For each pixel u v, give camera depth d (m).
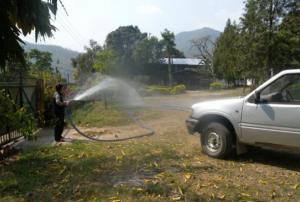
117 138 10.66
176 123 13.22
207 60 78.50
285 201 5.11
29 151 8.75
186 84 81.75
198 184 5.78
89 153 8.23
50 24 5.19
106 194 5.41
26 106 12.53
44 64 47.44
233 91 47.06
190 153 8.04
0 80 9.84
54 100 10.54
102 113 16.41
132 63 78.38
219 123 7.54
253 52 35.78
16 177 6.45
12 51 4.97
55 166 7.15
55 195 5.47
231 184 5.81
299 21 35.44
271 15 35.25
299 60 35.47
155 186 5.66
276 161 7.34
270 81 6.86
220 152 7.44
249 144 7.15
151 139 10.12
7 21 4.92
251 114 6.97
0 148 8.67
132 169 6.75
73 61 54.34
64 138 11.02
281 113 6.57
